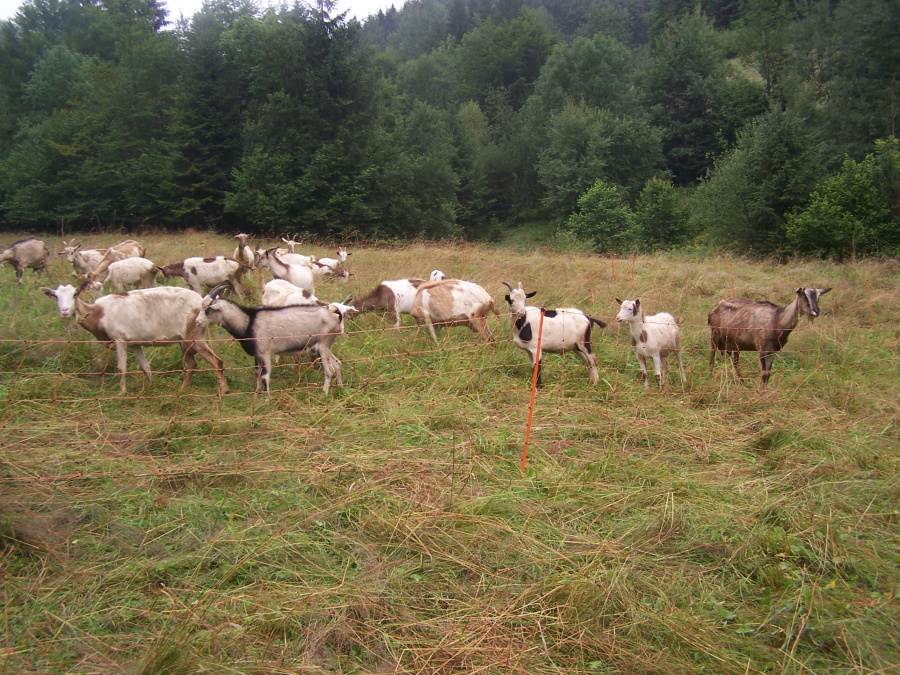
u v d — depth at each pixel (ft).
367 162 99.19
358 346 31.14
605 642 12.39
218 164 106.73
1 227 116.26
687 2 211.20
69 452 18.99
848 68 107.34
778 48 145.79
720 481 18.80
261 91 104.53
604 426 22.16
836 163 94.58
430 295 31.73
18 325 29.09
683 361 31.24
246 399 24.72
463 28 258.37
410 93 184.24
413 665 11.94
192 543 15.17
